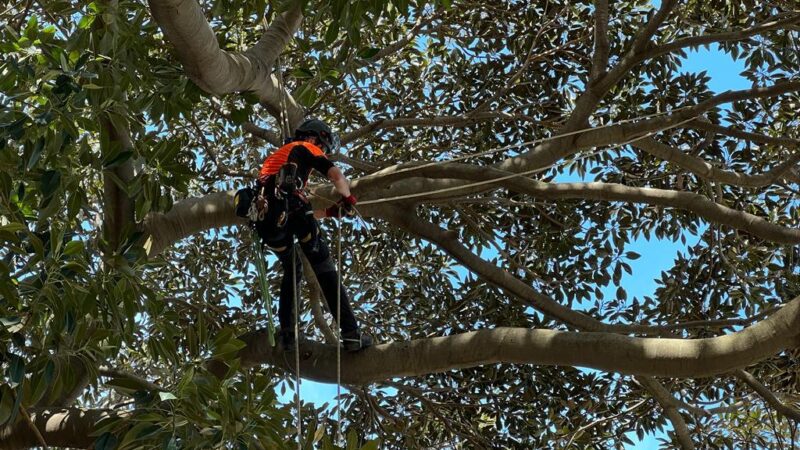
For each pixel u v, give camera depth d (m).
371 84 13.34
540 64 12.77
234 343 7.23
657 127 9.92
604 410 12.59
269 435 6.80
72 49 7.14
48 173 6.64
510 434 12.65
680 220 12.55
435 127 13.23
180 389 6.68
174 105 8.07
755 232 9.41
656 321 12.62
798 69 11.89
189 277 13.45
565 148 10.16
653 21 9.86
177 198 12.77
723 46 12.02
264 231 7.13
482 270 9.86
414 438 12.36
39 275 6.61
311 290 10.72
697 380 12.61
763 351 7.31
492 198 11.66
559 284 12.77
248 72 8.38
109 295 7.01
